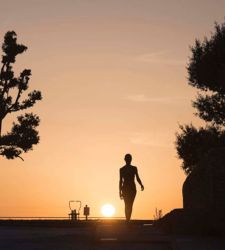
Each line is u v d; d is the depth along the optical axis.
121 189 20.17
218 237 18.52
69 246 16.58
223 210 20.06
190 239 17.89
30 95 51.16
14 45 50.88
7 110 50.56
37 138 51.31
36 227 27.23
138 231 19.09
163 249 15.91
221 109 42.00
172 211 21.12
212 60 41.22
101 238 17.36
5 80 50.81
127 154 20.30
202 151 40.78
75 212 35.97
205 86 42.78
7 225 29.19
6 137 50.69
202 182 22.27
